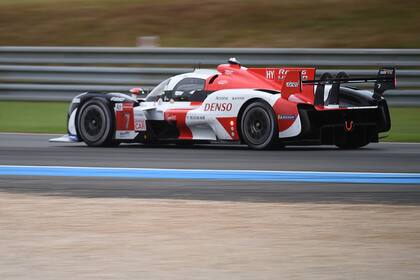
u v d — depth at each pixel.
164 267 15.02
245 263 15.30
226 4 67.69
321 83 33.81
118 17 67.81
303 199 22.48
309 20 63.28
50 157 32.72
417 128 44.75
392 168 28.80
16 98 55.25
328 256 15.85
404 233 17.91
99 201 22.22
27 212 20.62
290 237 17.53
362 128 35.06
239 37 61.72
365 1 65.88
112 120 37.00
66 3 73.06
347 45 58.81
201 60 53.34
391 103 50.09
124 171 28.38
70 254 16.14
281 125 33.59
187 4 68.69
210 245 16.83
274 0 67.50
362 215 20.02
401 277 14.25
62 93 54.28
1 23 68.94
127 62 54.47
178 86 37.16
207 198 22.75
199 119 35.78
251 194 23.39
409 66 50.72
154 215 20.09
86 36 65.06
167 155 33.41
